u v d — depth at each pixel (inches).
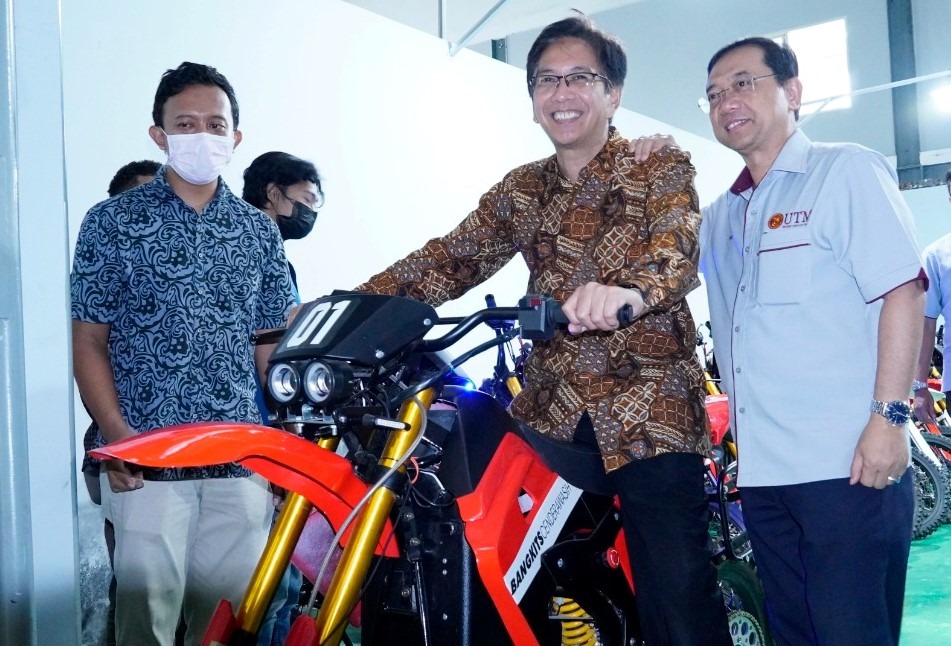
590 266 68.9
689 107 497.7
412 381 55.0
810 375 69.2
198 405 79.4
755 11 486.6
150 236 79.4
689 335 68.1
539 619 60.3
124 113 139.5
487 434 57.9
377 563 54.1
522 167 75.5
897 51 450.6
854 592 67.0
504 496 57.4
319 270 177.3
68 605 52.9
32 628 51.4
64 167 54.8
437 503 55.7
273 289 88.3
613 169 69.8
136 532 75.9
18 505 51.4
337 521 50.3
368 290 72.6
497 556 55.1
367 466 51.7
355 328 50.3
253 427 48.8
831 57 470.3
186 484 78.5
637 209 68.2
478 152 220.8
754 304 73.1
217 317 81.5
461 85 215.6
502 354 136.5
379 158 191.5
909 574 161.9
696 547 64.6
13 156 52.1
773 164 73.9
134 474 74.9
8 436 51.3
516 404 71.7
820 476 68.0
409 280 73.8
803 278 69.8
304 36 173.5
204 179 84.3
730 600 85.7
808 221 70.1
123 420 76.0
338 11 181.3
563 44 69.2
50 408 52.9
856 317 68.9
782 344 70.5
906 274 64.9
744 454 72.9
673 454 65.4
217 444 46.1
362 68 187.6
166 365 78.6
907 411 64.7
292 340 50.3
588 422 68.1
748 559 103.0
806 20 474.9
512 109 232.5
